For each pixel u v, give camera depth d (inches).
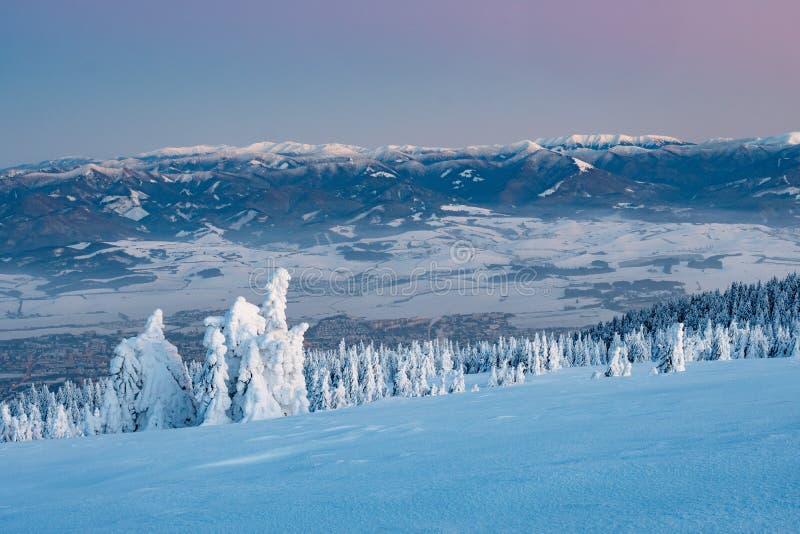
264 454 734.5
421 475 492.1
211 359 1473.9
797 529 271.9
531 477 436.1
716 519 296.4
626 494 362.6
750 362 2074.3
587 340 5007.4
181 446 904.3
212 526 393.7
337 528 357.7
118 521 440.5
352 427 930.7
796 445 444.8
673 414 707.4
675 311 5984.3
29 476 764.6
